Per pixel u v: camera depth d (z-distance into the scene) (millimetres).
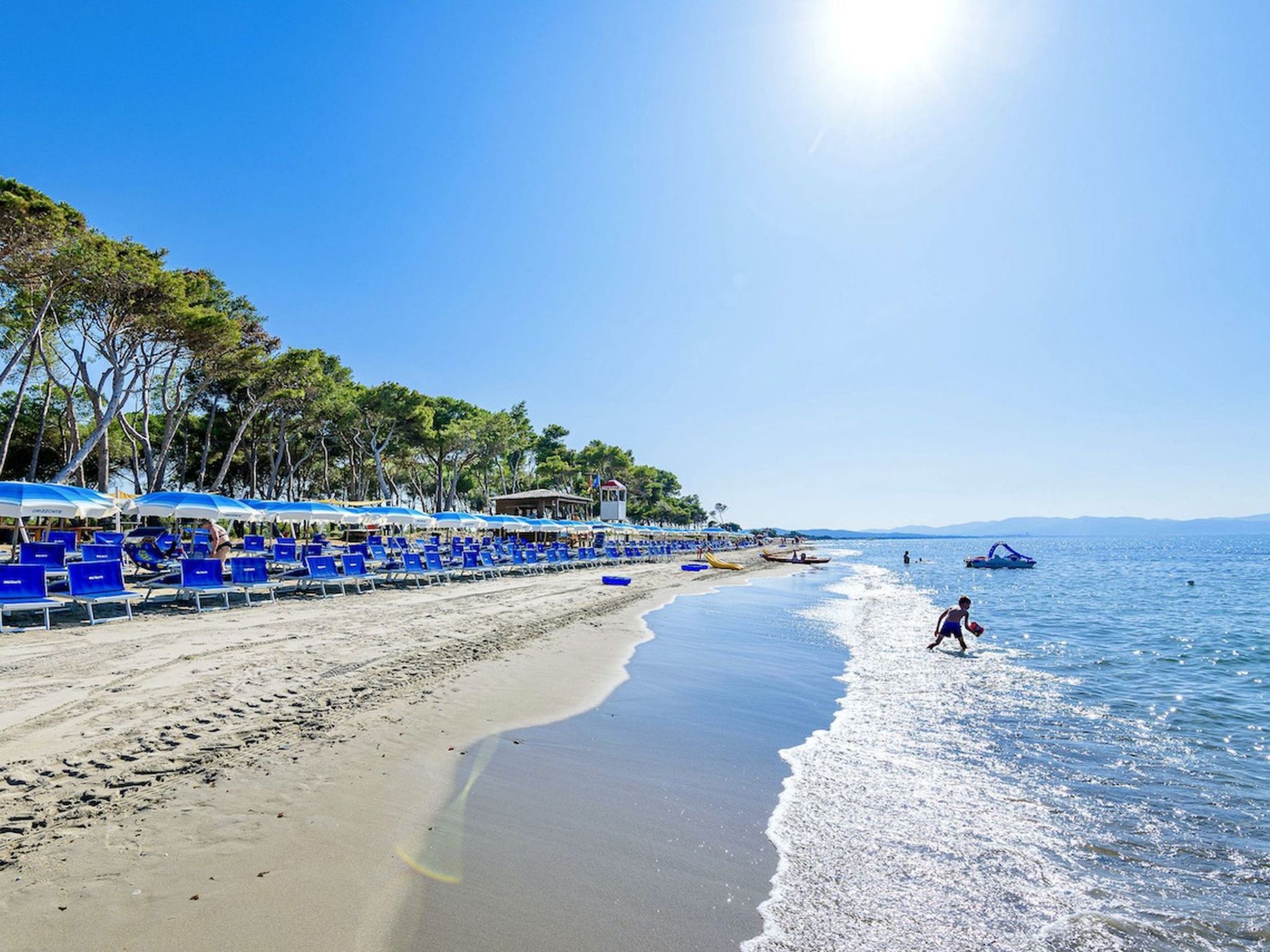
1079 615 19047
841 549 131625
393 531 38875
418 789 4379
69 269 18766
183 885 3020
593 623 13219
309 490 53719
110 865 3129
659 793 4691
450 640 9680
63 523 21688
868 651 11766
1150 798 5055
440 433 47000
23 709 5133
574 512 53094
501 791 4516
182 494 14297
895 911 3311
